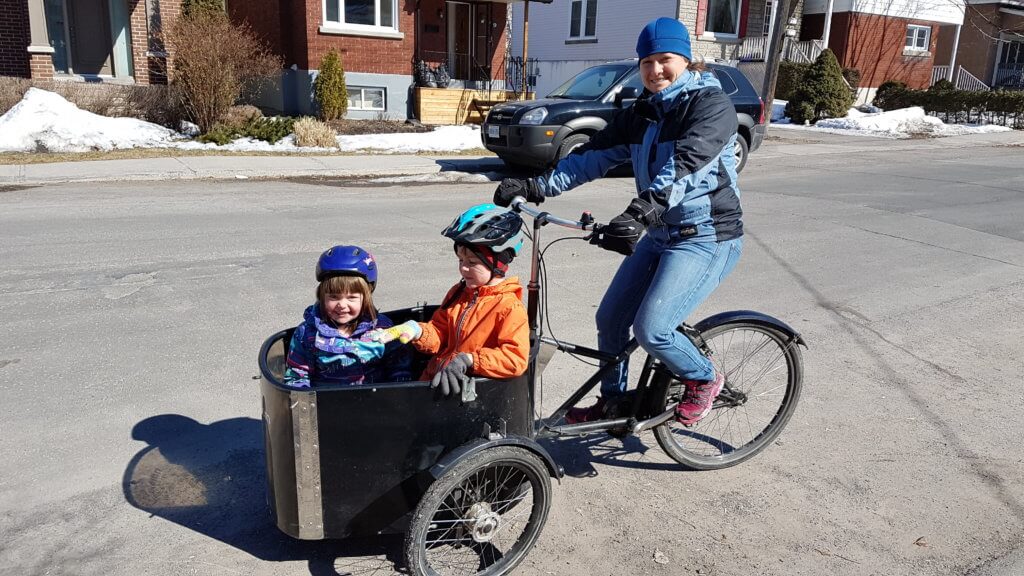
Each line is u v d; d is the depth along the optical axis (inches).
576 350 128.3
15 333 192.1
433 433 104.4
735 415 165.0
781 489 138.3
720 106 115.0
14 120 494.3
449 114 741.9
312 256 268.4
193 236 291.7
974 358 199.9
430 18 788.6
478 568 113.8
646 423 135.4
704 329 139.7
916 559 118.7
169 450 143.1
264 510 127.0
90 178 411.8
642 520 127.9
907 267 286.2
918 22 1142.3
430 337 117.7
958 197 441.7
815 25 1115.3
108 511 124.7
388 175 476.4
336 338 113.3
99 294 222.2
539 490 111.6
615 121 129.5
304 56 691.4
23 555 113.6
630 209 107.6
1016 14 1258.0
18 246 269.9
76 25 677.9
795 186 469.4
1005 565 117.5
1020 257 306.0
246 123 576.4
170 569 111.8
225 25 580.7
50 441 144.1
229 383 169.6
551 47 1091.3
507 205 126.5
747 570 115.6
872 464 146.9
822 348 203.6
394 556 116.5
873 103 1051.9
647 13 939.3
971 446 154.0
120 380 169.0
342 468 102.3
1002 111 933.2
